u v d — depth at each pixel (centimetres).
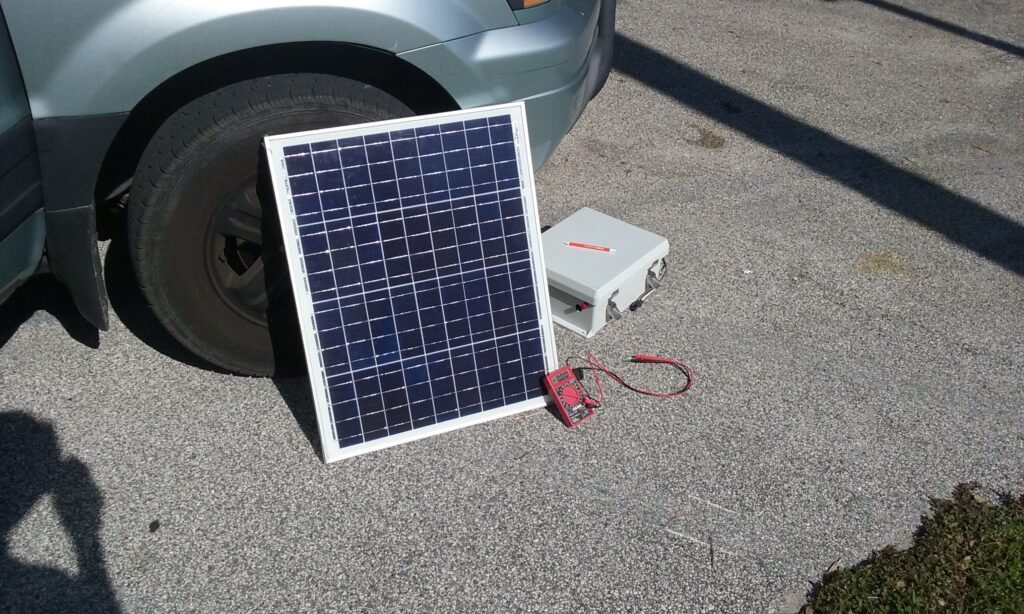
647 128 333
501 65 200
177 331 196
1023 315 244
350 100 187
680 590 164
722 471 189
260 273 195
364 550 170
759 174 307
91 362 212
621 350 223
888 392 213
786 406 207
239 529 173
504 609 160
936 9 474
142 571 165
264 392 206
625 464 190
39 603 159
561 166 304
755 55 402
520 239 198
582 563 168
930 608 159
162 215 181
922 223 285
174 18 169
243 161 183
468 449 192
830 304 244
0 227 169
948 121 355
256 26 174
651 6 450
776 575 168
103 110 172
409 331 190
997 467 194
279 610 159
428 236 189
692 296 244
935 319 240
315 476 185
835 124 346
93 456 188
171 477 184
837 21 448
